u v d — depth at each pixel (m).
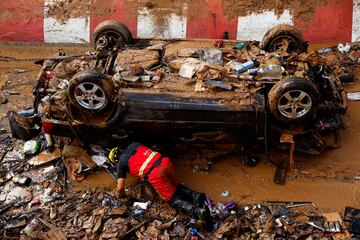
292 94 5.85
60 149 6.95
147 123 6.08
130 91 6.16
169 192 5.88
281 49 7.30
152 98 6.05
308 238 5.63
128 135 6.27
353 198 6.14
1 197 6.38
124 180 6.00
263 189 6.32
